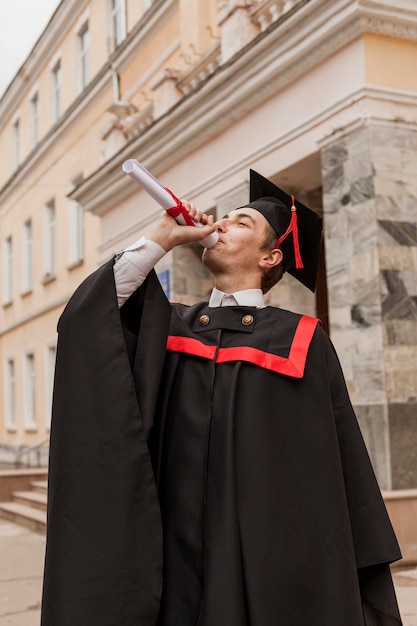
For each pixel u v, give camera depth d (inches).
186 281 419.2
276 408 84.1
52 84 762.8
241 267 92.4
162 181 422.6
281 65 305.4
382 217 261.0
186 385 85.7
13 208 842.2
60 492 77.9
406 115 272.8
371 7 265.4
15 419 805.2
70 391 79.6
